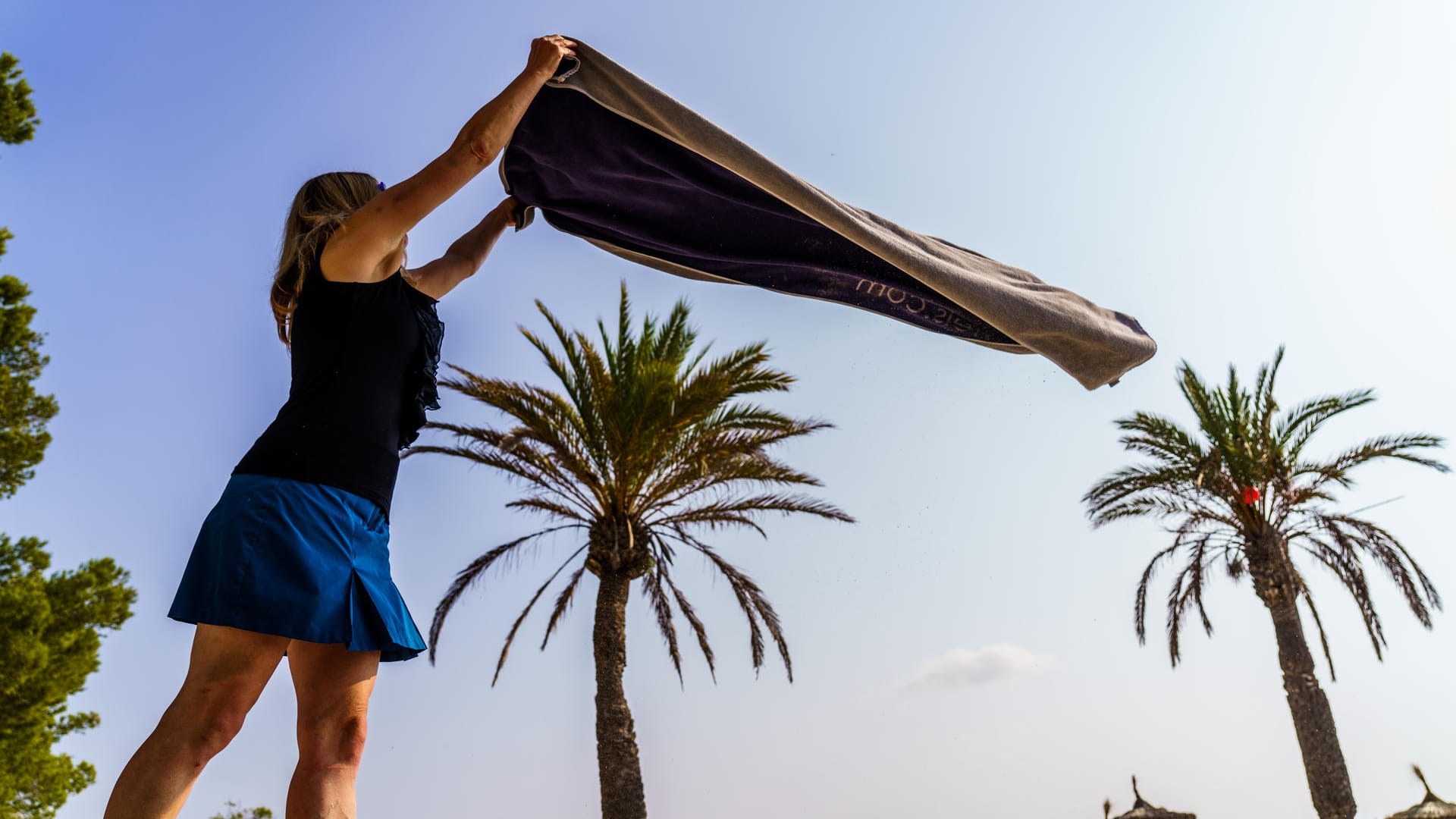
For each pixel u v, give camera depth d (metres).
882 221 2.81
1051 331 2.92
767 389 17.53
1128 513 22.77
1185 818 26.61
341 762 1.91
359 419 2.01
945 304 3.08
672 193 2.81
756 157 2.48
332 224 2.14
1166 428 22.03
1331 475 21.86
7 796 18.48
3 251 19.05
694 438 18.14
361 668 1.96
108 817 1.68
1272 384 22.39
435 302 2.45
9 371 19.17
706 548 19.56
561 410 17.84
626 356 18.09
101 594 19.98
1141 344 3.10
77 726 19.97
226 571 1.80
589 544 19.28
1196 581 23.12
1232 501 22.53
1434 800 24.67
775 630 19.45
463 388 17.31
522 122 2.60
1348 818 21.50
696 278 3.07
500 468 18.11
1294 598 22.58
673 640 20.42
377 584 1.99
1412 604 20.92
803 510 18.52
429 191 2.01
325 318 2.05
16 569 19.52
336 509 1.93
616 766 18.22
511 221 2.83
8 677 18.34
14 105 18.58
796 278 3.06
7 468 19.08
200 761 1.76
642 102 2.40
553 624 19.81
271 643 1.84
